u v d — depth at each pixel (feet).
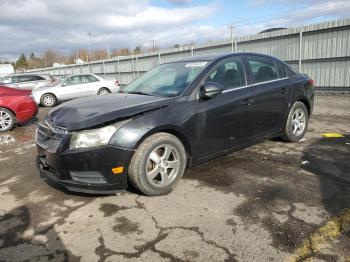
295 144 16.94
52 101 45.96
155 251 8.29
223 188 11.81
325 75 39.68
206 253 8.09
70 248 8.65
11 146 21.13
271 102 15.11
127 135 10.41
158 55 64.08
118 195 11.62
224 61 13.87
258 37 45.65
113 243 8.75
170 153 11.54
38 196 12.07
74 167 10.37
